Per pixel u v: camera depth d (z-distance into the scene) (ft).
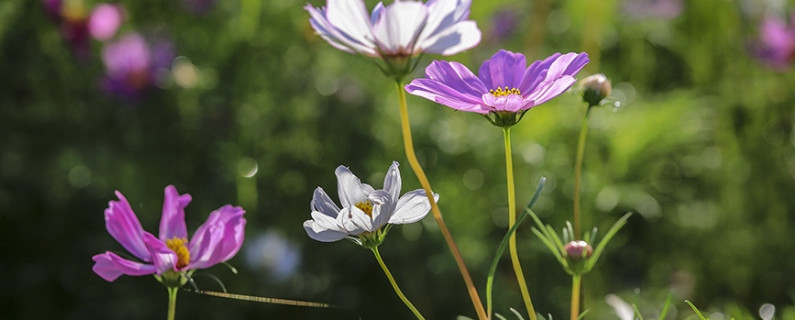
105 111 5.63
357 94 5.73
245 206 5.30
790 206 5.77
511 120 2.64
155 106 5.65
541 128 5.73
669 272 5.56
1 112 5.50
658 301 5.32
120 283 5.09
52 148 5.52
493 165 5.64
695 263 5.62
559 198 5.57
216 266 5.05
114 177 5.45
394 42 2.60
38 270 5.13
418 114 5.90
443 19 2.61
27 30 5.71
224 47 5.94
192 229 5.31
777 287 5.50
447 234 2.65
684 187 5.95
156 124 5.61
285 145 5.56
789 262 5.57
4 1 5.68
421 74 6.29
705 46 6.51
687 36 6.61
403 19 2.59
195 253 2.77
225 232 2.77
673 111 5.74
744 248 5.61
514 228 2.59
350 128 5.62
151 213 5.37
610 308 5.19
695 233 5.72
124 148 5.57
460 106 2.63
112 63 5.65
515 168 5.64
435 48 2.62
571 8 6.72
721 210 5.81
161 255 2.72
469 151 5.68
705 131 6.18
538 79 2.66
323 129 5.61
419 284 5.12
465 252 5.23
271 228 5.25
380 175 5.49
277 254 5.05
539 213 5.51
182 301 5.01
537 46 6.52
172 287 2.77
